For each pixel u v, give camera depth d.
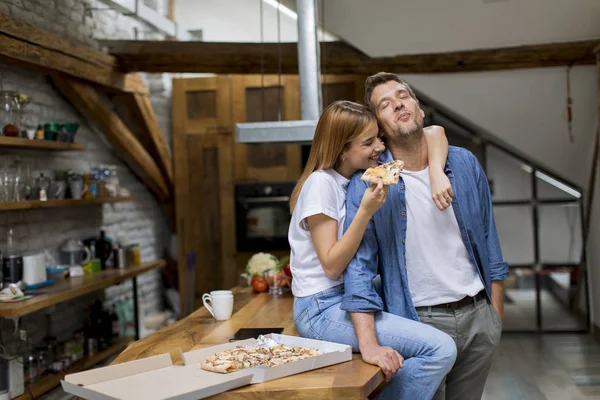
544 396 4.43
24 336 4.36
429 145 2.57
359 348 2.25
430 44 5.65
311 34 4.12
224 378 2.02
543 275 6.65
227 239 7.22
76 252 5.29
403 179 2.54
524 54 5.59
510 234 6.71
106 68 5.58
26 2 4.63
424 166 2.58
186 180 7.29
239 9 7.84
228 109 7.23
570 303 6.59
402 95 2.50
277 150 7.16
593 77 5.76
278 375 2.06
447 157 2.60
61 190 4.98
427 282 2.52
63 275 5.02
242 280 4.70
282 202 7.02
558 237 6.61
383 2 5.39
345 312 2.37
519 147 6.32
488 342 2.59
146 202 7.21
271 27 7.82
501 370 5.11
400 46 5.69
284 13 7.78
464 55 5.68
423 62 5.76
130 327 6.25
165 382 2.01
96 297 5.95
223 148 7.23
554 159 6.35
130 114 6.37
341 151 2.42
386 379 2.16
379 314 2.37
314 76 4.12
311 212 2.33
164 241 7.65
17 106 4.46
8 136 4.38
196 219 7.28
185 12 7.89
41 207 4.71
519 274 6.70
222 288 7.23
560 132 6.14
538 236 6.66
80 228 5.73
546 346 5.84
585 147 6.18
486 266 2.59
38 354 4.67
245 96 7.20
